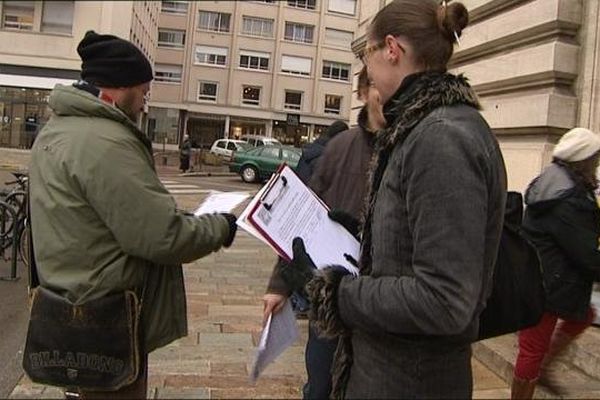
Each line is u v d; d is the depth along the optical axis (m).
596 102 5.53
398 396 1.67
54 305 2.13
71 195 2.08
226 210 2.37
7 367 4.32
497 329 2.08
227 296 6.30
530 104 5.87
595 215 3.25
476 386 3.94
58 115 2.18
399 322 1.56
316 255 2.05
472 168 1.55
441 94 1.66
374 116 2.68
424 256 1.52
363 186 2.71
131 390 2.24
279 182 2.15
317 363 2.70
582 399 3.60
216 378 4.04
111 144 2.07
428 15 1.75
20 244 7.40
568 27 5.69
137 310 2.18
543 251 3.27
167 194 2.14
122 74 2.28
